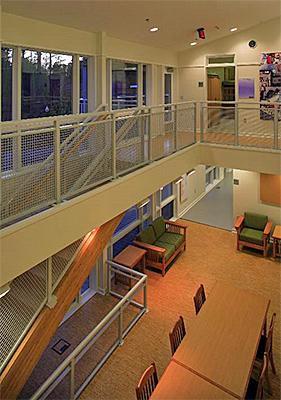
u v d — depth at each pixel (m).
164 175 5.70
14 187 3.25
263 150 6.37
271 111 6.47
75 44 5.43
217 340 4.19
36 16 4.63
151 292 6.75
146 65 7.81
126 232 7.62
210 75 9.27
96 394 4.51
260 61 8.20
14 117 4.74
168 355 5.16
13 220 3.32
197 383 3.59
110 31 5.97
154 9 5.44
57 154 3.63
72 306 6.38
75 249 4.61
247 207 9.09
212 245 8.70
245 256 8.12
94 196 4.11
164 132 5.75
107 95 6.50
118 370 4.89
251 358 3.91
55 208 3.56
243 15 6.99
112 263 6.57
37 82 5.05
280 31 7.83
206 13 6.29
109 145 4.41
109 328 5.78
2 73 4.54
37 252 3.39
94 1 4.60
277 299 6.46
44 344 4.34
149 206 8.59
